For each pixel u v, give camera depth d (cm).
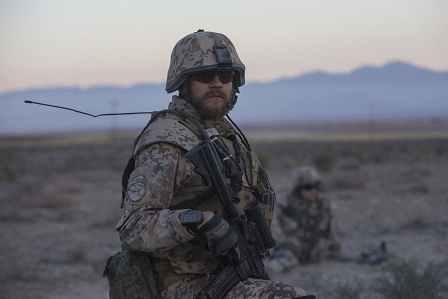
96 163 4153
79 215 1447
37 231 1203
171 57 307
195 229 254
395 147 5434
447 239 900
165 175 269
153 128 282
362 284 611
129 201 266
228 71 298
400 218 1151
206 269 279
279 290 268
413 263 639
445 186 1808
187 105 300
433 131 15125
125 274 273
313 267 744
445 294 529
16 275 744
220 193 270
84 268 803
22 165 4278
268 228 291
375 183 1998
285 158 4084
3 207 1534
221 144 294
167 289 278
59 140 14212
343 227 1093
